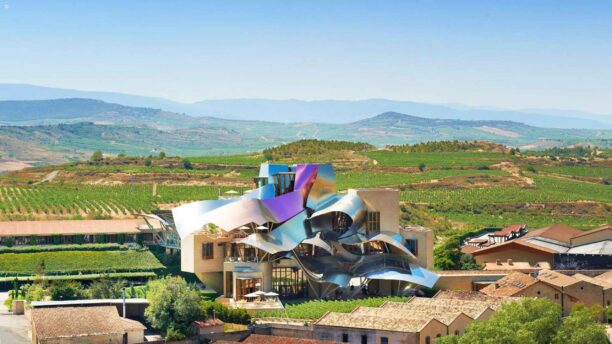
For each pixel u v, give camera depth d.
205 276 192.12
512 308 131.38
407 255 198.75
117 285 180.88
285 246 188.12
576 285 183.88
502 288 183.75
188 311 150.12
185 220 196.00
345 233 197.88
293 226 193.25
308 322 154.38
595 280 194.88
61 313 145.88
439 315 144.75
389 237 197.50
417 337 135.50
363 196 199.75
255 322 157.25
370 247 199.38
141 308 159.88
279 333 149.12
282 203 195.88
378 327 139.38
